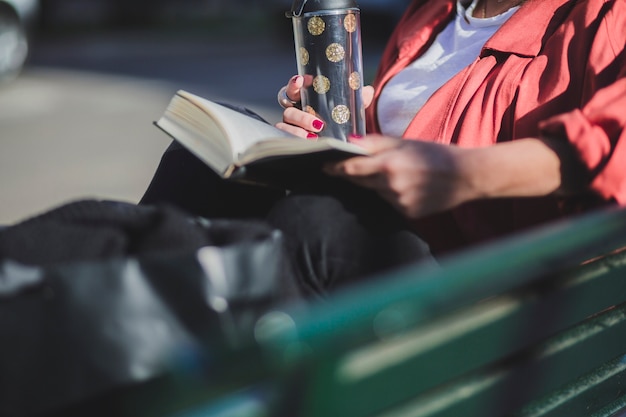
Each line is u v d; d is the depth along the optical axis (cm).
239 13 1931
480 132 186
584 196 162
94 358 111
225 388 103
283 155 147
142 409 110
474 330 123
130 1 1883
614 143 154
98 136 795
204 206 186
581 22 179
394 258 152
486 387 132
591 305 145
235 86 1084
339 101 192
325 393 106
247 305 119
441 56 216
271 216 157
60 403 110
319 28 187
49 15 1716
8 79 1129
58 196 607
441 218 184
